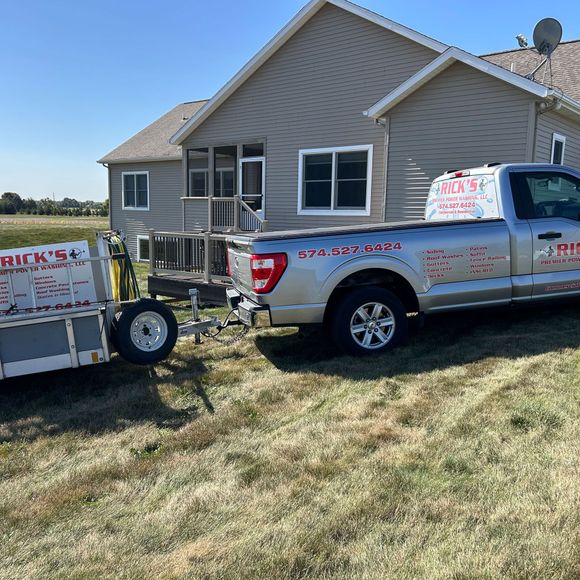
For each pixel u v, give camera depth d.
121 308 5.68
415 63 10.88
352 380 4.71
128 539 2.64
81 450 3.71
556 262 5.80
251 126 13.58
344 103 11.91
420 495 2.83
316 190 12.58
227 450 3.53
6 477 3.37
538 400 3.94
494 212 5.82
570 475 2.91
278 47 12.73
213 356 5.79
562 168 5.96
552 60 12.59
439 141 9.72
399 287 5.61
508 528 2.51
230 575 2.32
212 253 9.46
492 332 5.96
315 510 2.76
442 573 2.24
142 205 20.38
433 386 4.43
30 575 2.42
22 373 4.71
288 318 5.15
